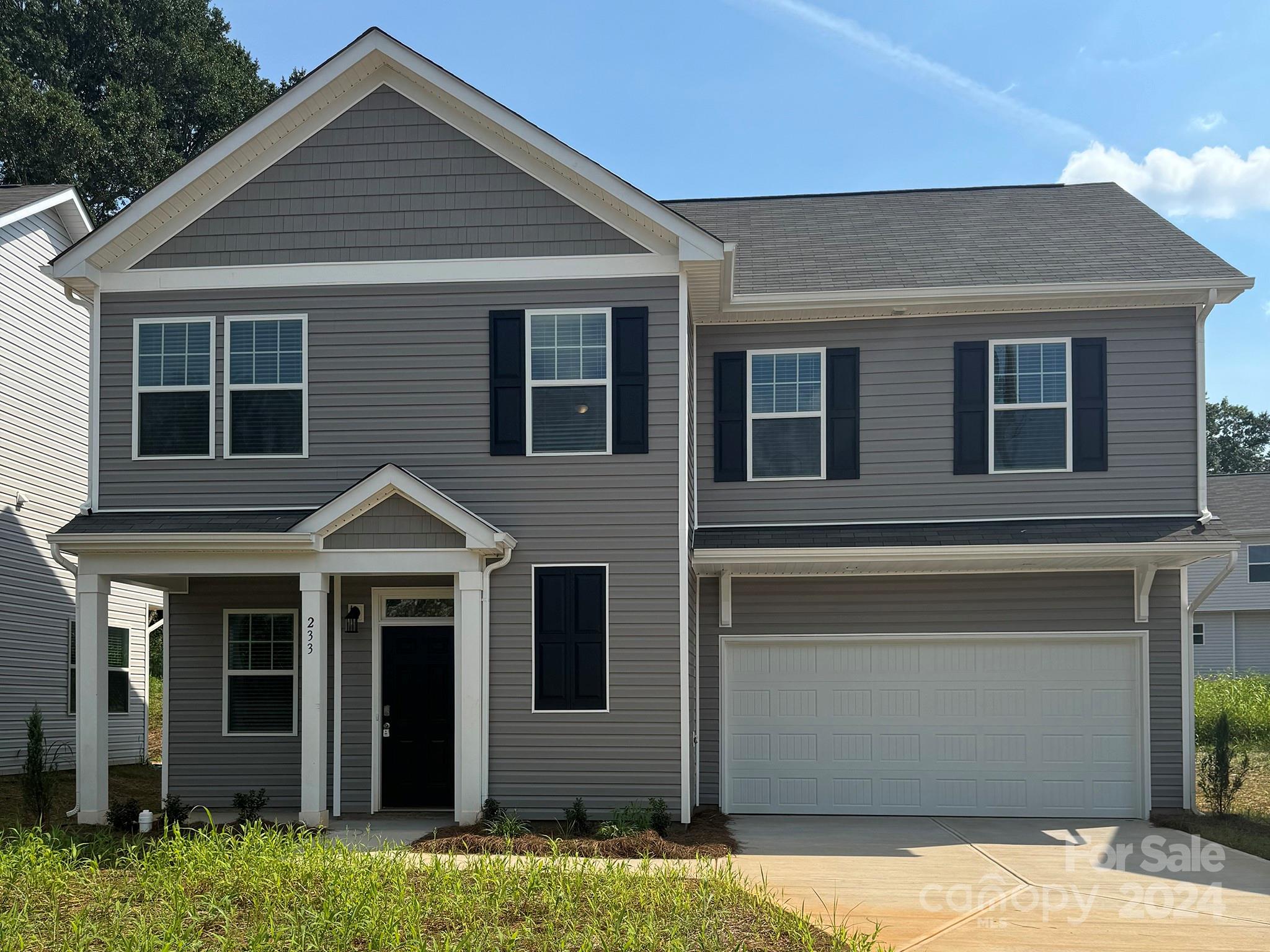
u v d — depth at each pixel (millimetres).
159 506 13938
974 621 15141
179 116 41688
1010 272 15242
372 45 13664
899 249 16547
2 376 18391
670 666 13195
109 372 14125
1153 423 14945
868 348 15375
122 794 17422
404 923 7926
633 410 13562
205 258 14102
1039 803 14922
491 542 12883
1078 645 15047
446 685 14453
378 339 13883
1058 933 8602
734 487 15359
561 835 12359
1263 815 14352
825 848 12344
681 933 7957
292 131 14094
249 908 8367
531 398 13695
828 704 15258
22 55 38812
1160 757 14812
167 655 14875
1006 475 15031
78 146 35062
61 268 13945
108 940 7625
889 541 14266
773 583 15414
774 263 16172
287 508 13812
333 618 14414
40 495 19484
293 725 14703
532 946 7629
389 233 13930
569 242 13758
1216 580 14266
